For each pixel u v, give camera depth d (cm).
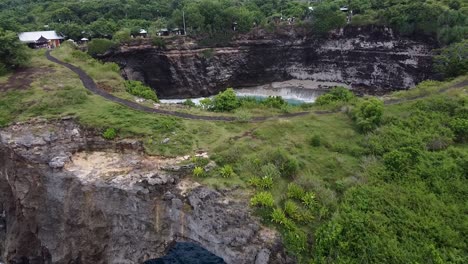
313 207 3180
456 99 4634
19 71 5844
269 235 2967
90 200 3616
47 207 3869
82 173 3703
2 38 5716
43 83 5303
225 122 4566
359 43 8775
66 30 8900
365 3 9262
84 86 5466
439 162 3541
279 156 3697
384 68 8475
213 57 9212
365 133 4281
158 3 11231
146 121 4419
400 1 8581
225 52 9319
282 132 4341
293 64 9712
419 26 7775
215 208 3212
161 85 9081
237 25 9375
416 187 3284
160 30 9256
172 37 8981
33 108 4562
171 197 3394
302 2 11238
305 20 9556
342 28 8956
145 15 10500
